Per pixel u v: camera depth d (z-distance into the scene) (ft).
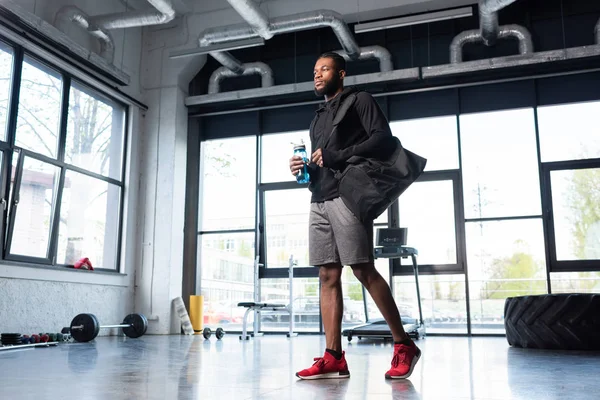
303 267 24.49
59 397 5.69
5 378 7.62
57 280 19.24
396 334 7.35
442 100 23.47
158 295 23.67
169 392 6.04
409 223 23.21
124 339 19.17
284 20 20.75
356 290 24.57
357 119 7.51
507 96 22.75
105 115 23.12
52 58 19.70
